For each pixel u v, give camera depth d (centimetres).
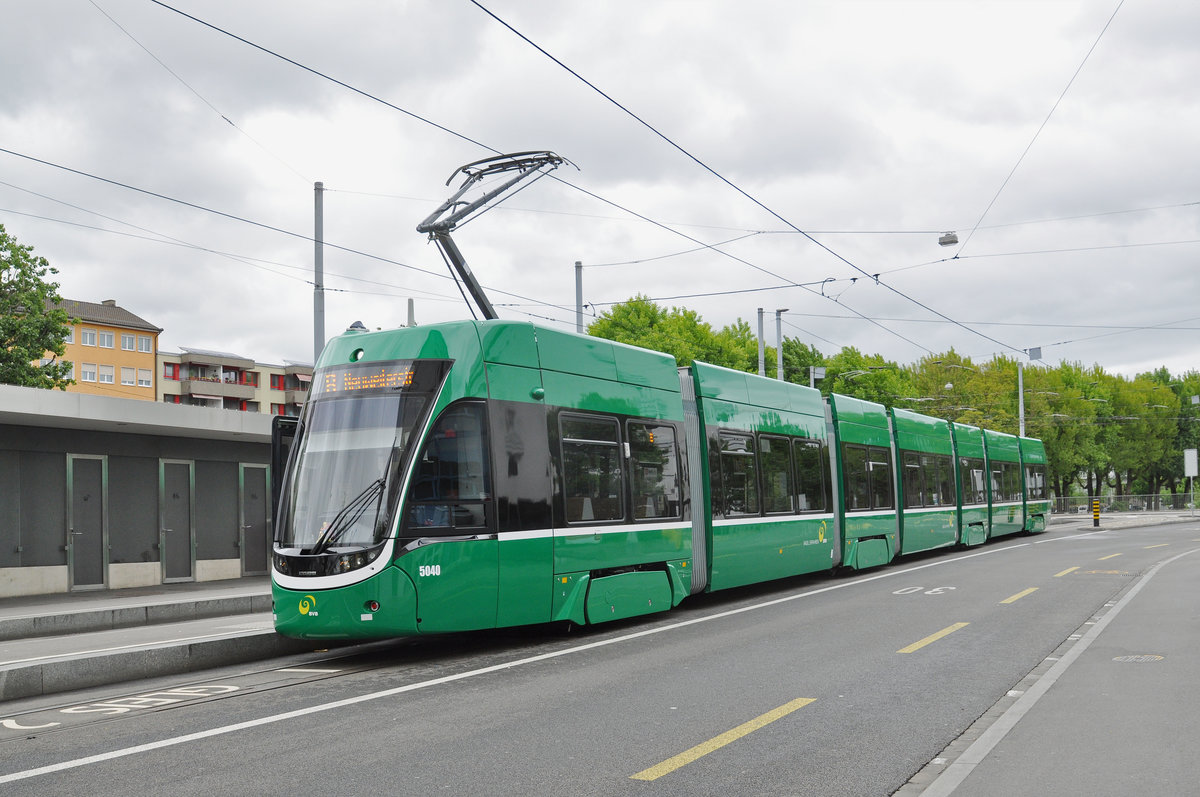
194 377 9725
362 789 568
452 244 1677
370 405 1090
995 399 6775
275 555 1062
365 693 871
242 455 2528
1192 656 1019
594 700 821
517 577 1127
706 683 894
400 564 1023
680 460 1471
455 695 852
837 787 572
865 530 2158
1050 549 2933
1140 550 2833
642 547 1344
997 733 698
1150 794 554
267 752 657
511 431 1148
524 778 589
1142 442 8462
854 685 880
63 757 659
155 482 2320
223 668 1062
